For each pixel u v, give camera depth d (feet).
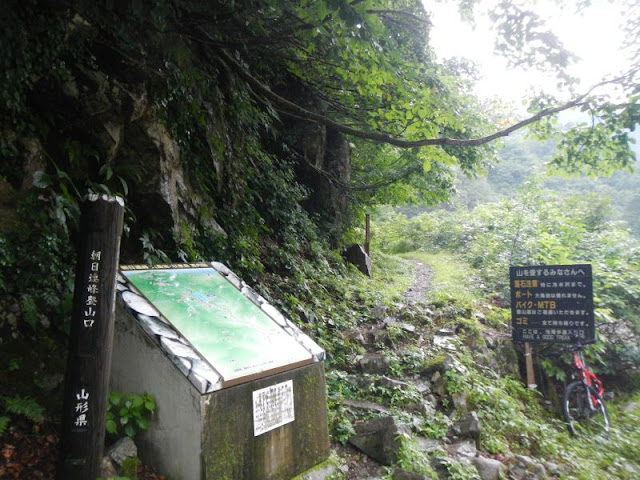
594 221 38.34
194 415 8.26
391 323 22.33
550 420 18.44
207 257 18.61
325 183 35.81
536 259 30.94
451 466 11.78
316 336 19.31
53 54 12.52
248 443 9.01
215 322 10.23
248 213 24.09
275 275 23.84
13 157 11.83
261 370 9.47
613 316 24.12
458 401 15.60
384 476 11.23
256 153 27.30
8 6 11.00
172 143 16.90
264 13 17.58
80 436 7.77
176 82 16.94
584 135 17.76
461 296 27.37
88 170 14.03
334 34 15.19
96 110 13.53
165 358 8.77
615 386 22.79
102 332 8.01
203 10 16.37
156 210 15.67
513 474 12.99
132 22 14.78
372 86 23.47
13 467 8.18
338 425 12.98
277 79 31.37
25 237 11.22
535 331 20.90
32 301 10.59
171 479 8.66
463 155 30.96
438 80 28.09
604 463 15.55
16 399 9.10
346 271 33.22
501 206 46.14
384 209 85.15
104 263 8.08
